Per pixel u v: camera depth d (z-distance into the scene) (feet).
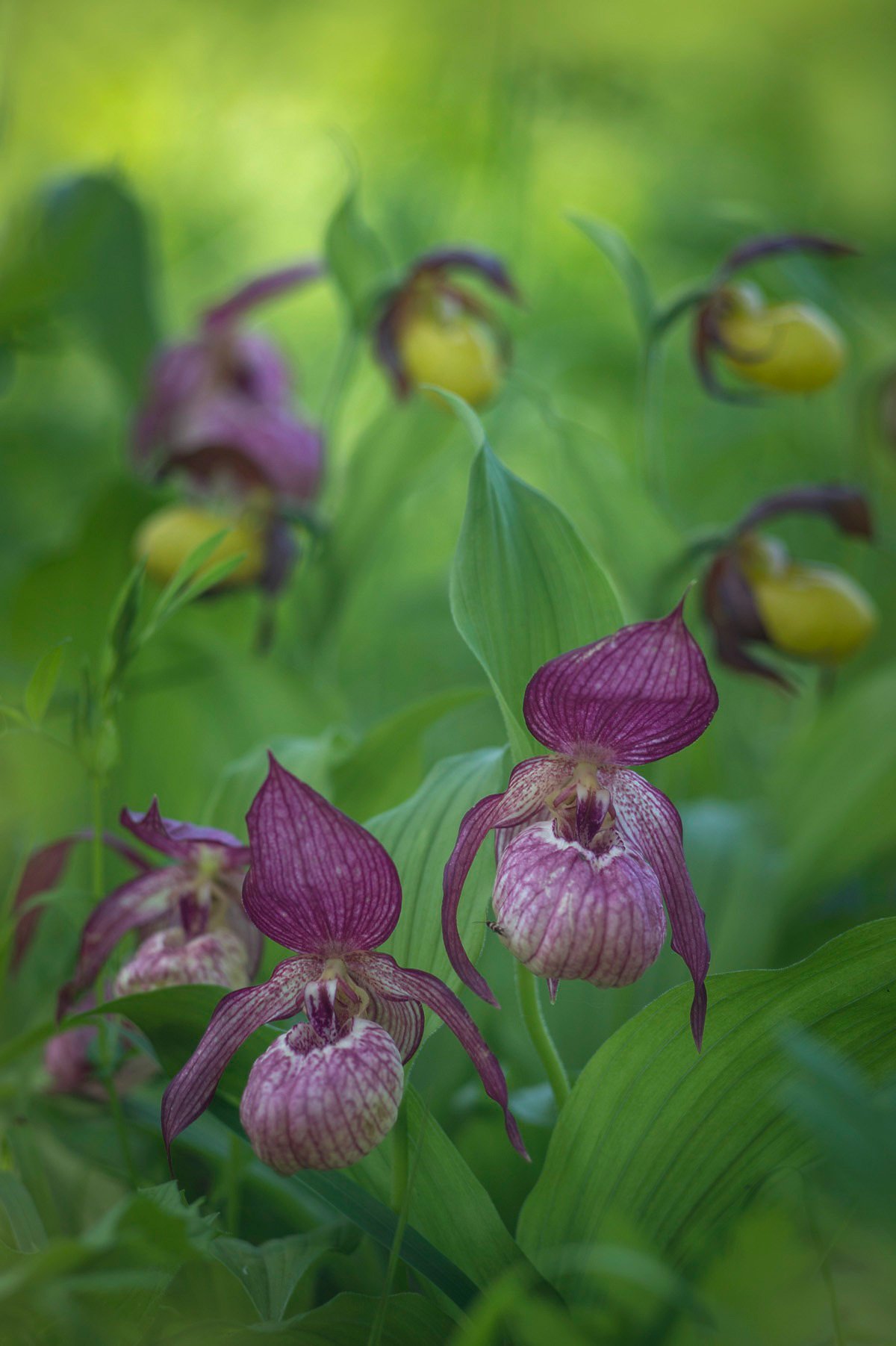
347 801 2.69
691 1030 2.26
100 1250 2.11
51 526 5.04
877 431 4.12
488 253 3.47
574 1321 2.27
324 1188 2.29
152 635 2.45
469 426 2.38
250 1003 2.25
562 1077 2.37
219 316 4.45
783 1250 2.26
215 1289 2.34
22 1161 2.50
